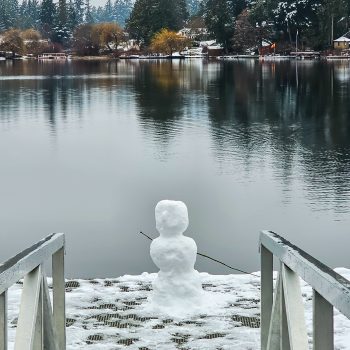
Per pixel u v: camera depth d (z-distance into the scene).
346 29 118.50
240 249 13.23
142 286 6.89
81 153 26.59
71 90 56.19
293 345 3.01
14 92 54.50
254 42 126.94
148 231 14.77
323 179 20.62
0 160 25.09
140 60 125.88
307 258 2.79
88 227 15.23
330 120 36.06
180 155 25.77
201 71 81.44
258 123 35.19
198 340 5.43
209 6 132.00
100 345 5.31
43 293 3.37
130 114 39.44
